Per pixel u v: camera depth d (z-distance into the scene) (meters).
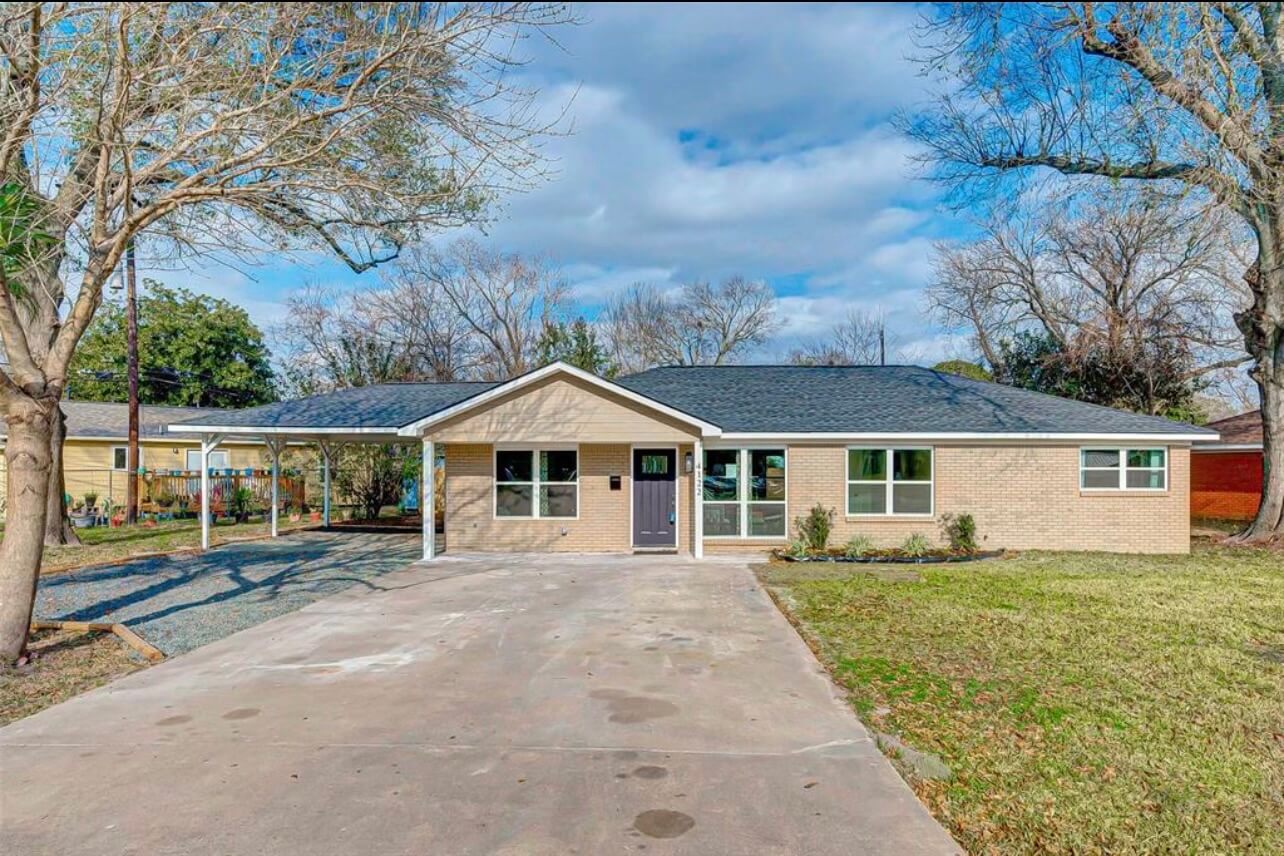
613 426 15.42
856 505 16.22
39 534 7.50
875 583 11.95
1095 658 7.34
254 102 8.16
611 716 5.77
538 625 9.07
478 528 16.50
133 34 7.66
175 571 13.53
